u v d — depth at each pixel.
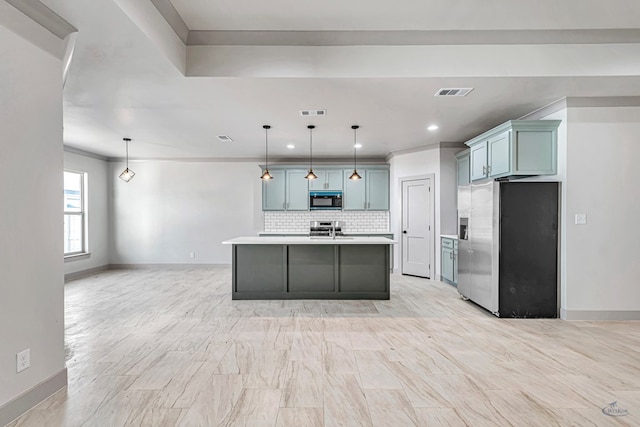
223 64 3.01
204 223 7.24
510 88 3.31
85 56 2.61
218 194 7.25
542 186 3.74
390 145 6.04
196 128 4.81
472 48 3.02
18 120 1.94
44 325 2.11
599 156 3.61
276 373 2.49
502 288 3.78
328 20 2.80
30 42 2.00
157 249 7.19
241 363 2.66
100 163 6.88
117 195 7.15
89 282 5.74
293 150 6.46
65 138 5.42
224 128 4.82
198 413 2.00
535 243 3.76
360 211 7.21
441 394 2.21
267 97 3.54
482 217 4.00
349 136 5.34
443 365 2.62
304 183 7.03
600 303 3.64
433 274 5.91
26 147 1.99
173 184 7.20
